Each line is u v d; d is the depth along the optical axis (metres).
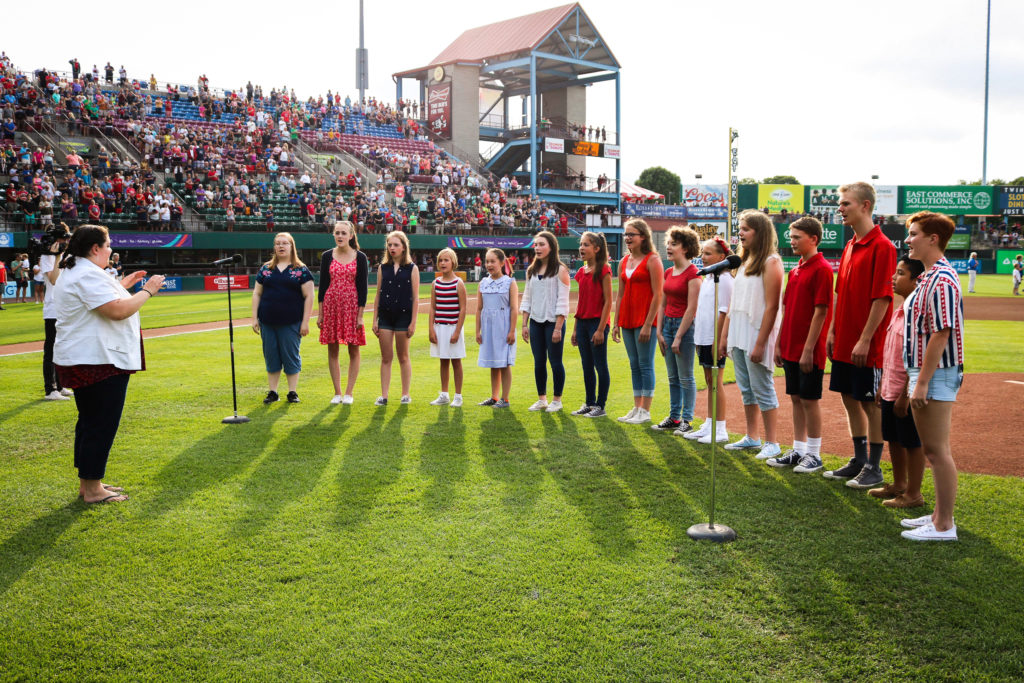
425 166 40.31
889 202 53.78
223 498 4.62
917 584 3.43
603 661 2.85
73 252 4.38
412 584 3.46
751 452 5.80
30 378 8.92
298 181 34.16
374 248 33.34
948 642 2.96
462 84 45.00
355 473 5.15
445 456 5.59
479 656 2.89
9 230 24.72
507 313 7.37
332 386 8.69
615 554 3.78
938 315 3.80
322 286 7.61
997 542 3.90
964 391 8.27
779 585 3.44
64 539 3.98
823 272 5.07
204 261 30.02
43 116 29.64
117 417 4.57
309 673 2.79
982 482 4.94
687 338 6.29
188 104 35.84
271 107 38.94
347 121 41.53
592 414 7.07
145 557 3.76
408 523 4.21
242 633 3.06
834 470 5.17
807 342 5.10
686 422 6.32
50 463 5.37
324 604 3.28
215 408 7.31
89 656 2.91
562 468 5.30
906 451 4.55
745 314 5.66
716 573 3.56
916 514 4.35
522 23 44.47
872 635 3.02
